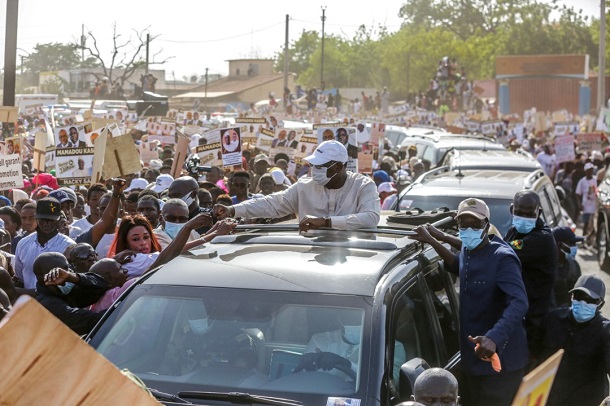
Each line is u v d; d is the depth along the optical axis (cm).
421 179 1102
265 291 439
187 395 401
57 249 716
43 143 1246
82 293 546
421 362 402
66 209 857
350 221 548
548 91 5891
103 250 728
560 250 834
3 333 151
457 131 3052
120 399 162
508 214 978
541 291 633
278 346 420
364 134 1542
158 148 1812
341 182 577
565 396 566
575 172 1995
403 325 438
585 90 5850
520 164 1244
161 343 431
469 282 523
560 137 2066
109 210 727
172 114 2091
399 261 478
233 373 414
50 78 6412
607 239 1529
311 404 392
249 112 2981
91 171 1053
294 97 5431
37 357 155
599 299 551
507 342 517
